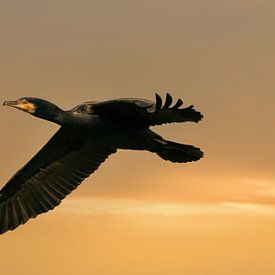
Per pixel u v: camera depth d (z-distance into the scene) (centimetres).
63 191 970
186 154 901
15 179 968
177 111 827
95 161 965
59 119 899
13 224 964
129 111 870
